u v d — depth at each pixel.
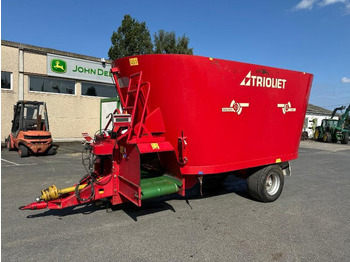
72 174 8.02
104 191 4.77
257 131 5.56
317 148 20.39
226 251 3.73
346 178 8.98
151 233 4.24
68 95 16.97
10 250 3.62
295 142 6.46
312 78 6.65
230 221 4.82
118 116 4.45
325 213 5.37
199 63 4.61
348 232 4.47
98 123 18.58
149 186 4.62
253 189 5.86
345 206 5.86
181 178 5.00
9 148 12.58
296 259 3.56
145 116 4.99
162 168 5.46
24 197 5.80
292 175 9.27
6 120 14.49
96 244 3.84
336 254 3.72
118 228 4.41
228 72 4.93
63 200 4.49
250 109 5.37
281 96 5.92
